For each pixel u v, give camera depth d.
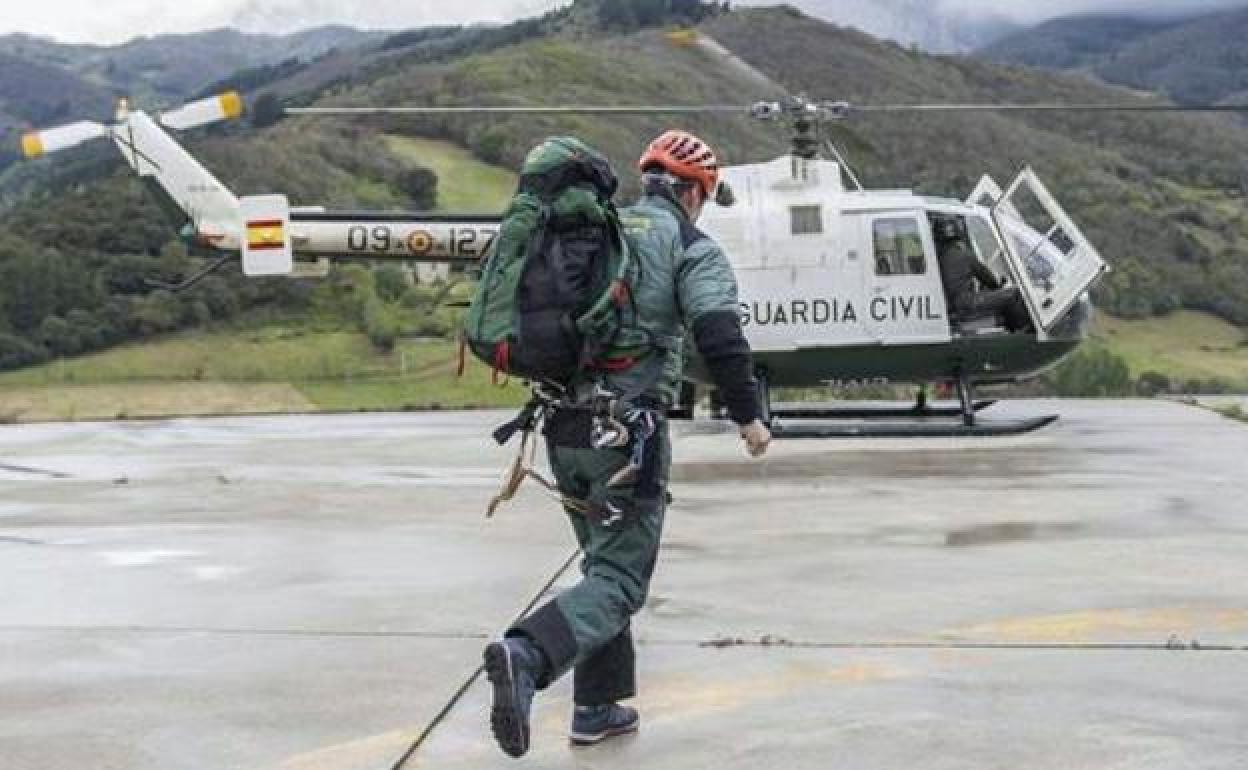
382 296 39.19
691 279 3.37
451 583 5.63
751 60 66.88
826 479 8.91
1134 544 6.30
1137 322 42.78
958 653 4.38
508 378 3.53
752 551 6.23
